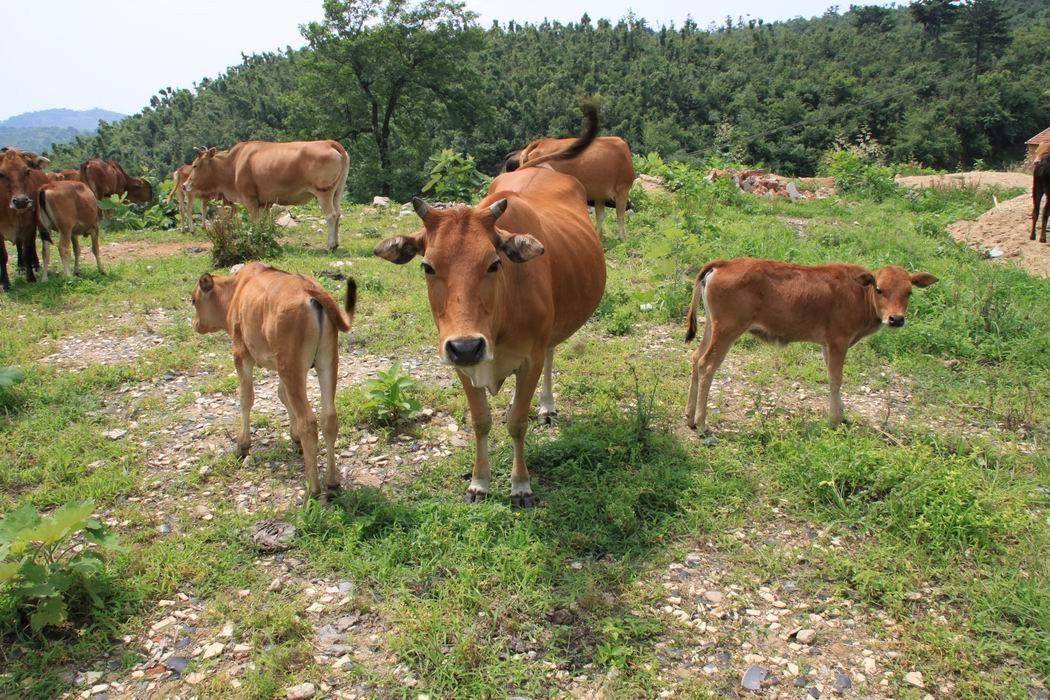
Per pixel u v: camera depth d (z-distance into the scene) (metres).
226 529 4.70
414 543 4.49
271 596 4.15
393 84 38.94
